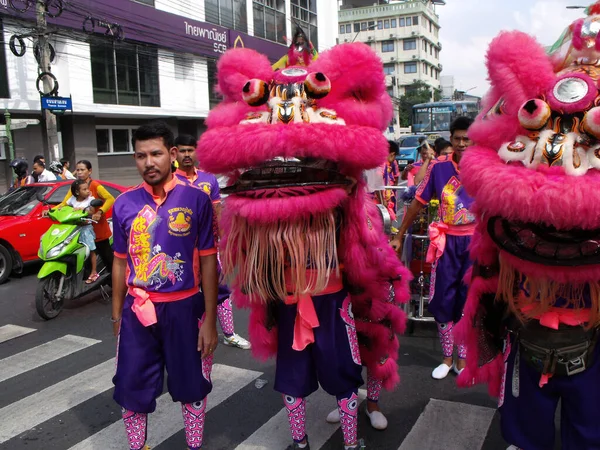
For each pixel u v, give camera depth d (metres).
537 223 1.80
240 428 3.06
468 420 3.01
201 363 2.46
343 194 2.14
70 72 14.97
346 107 2.19
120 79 16.72
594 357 1.96
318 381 2.54
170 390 2.45
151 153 2.35
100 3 15.23
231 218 2.25
